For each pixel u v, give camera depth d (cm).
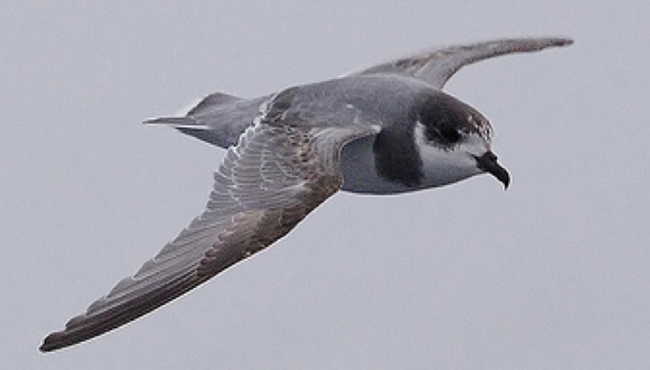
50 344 1220
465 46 1814
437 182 1552
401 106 1520
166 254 1284
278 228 1323
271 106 1519
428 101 1523
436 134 1518
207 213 1331
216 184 1376
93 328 1231
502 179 1523
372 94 1527
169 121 1658
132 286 1257
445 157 1527
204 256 1292
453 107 1525
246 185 1370
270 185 1366
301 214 1337
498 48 1820
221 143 1636
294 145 1418
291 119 1483
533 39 1852
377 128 1496
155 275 1269
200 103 1678
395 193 1579
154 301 1255
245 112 1612
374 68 1756
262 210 1338
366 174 1545
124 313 1244
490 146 1529
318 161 1395
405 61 1770
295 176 1373
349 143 1519
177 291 1266
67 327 1227
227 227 1321
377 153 1523
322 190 1360
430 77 1750
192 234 1306
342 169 1544
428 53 1788
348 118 1501
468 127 1519
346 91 1531
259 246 1305
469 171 1534
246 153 1409
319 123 1477
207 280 1277
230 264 1291
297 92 1538
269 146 1417
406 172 1537
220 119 1628
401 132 1516
